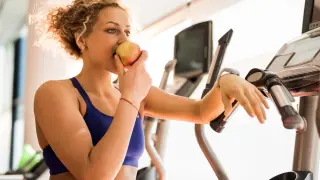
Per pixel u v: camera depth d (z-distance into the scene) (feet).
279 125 9.86
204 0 11.28
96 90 6.38
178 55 10.60
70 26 6.50
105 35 6.18
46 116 5.87
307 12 7.18
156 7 12.76
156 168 9.14
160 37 12.65
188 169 12.10
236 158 10.71
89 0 6.35
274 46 10.14
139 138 6.37
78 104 6.16
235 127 10.73
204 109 6.69
